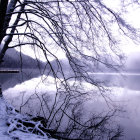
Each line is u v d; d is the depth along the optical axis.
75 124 5.56
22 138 2.90
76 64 5.13
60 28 4.78
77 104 6.22
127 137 6.45
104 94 5.64
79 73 5.27
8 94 11.64
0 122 3.59
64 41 4.85
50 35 4.60
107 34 4.68
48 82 5.54
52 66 5.47
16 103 8.39
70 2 4.62
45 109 6.89
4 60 6.07
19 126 3.59
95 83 5.21
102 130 5.61
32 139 2.93
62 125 5.62
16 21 5.89
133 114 9.34
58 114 6.60
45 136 3.35
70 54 5.10
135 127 7.54
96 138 5.25
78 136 4.77
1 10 4.18
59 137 3.89
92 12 4.50
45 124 4.64
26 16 5.69
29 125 3.85
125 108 9.52
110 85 5.14
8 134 2.97
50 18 4.70
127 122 7.86
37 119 4.62
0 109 4.30
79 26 4.88
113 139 5.41
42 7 5.18
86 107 7.57
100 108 7.77
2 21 4.35
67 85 5.39
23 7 5.80
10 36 5.87
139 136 6.68
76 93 6.00
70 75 5.58
